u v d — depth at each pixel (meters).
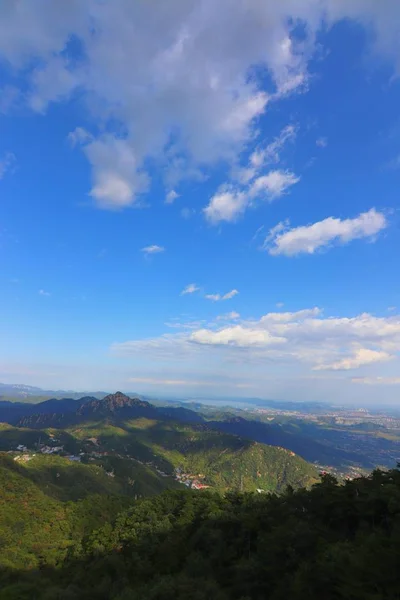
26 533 97.75
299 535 46.44
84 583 62.88
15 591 63.34
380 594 31.41
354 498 52.44
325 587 35.84
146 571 59.94
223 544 57.84
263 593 42.66
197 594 43.19
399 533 38.09
